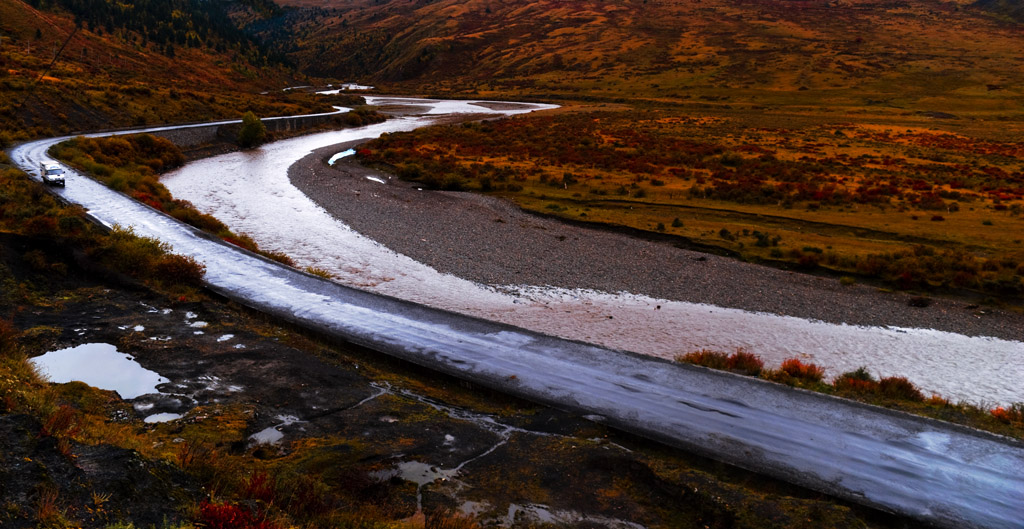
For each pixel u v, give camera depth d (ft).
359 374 55.57
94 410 40.83
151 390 47.39
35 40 433.07
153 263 79.05
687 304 92.89
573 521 33.76
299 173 198.39
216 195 162.30
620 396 51.21
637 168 203.72
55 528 20.67
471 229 132.05
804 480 39.01
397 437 42.68
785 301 94.79
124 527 21.75
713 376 55.83
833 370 71.41
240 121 296.92
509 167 204.54
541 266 108.58
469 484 36.88
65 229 82.17
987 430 46.42
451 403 50.88
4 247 73.15
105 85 313.12
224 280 81.10
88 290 71.26
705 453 42.01
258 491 29.22
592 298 93.91
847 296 97.50
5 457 23.97
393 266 106.22
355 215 142.20
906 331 84.64
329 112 409.08
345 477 35.86
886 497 37.42
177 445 36.40
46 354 52.75
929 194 164.76
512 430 45.68
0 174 126.52
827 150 255.29
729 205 154.92
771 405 49.88
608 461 40.65
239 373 52.65
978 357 76.48
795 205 154.71
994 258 112.47
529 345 62.95
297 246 116.47
